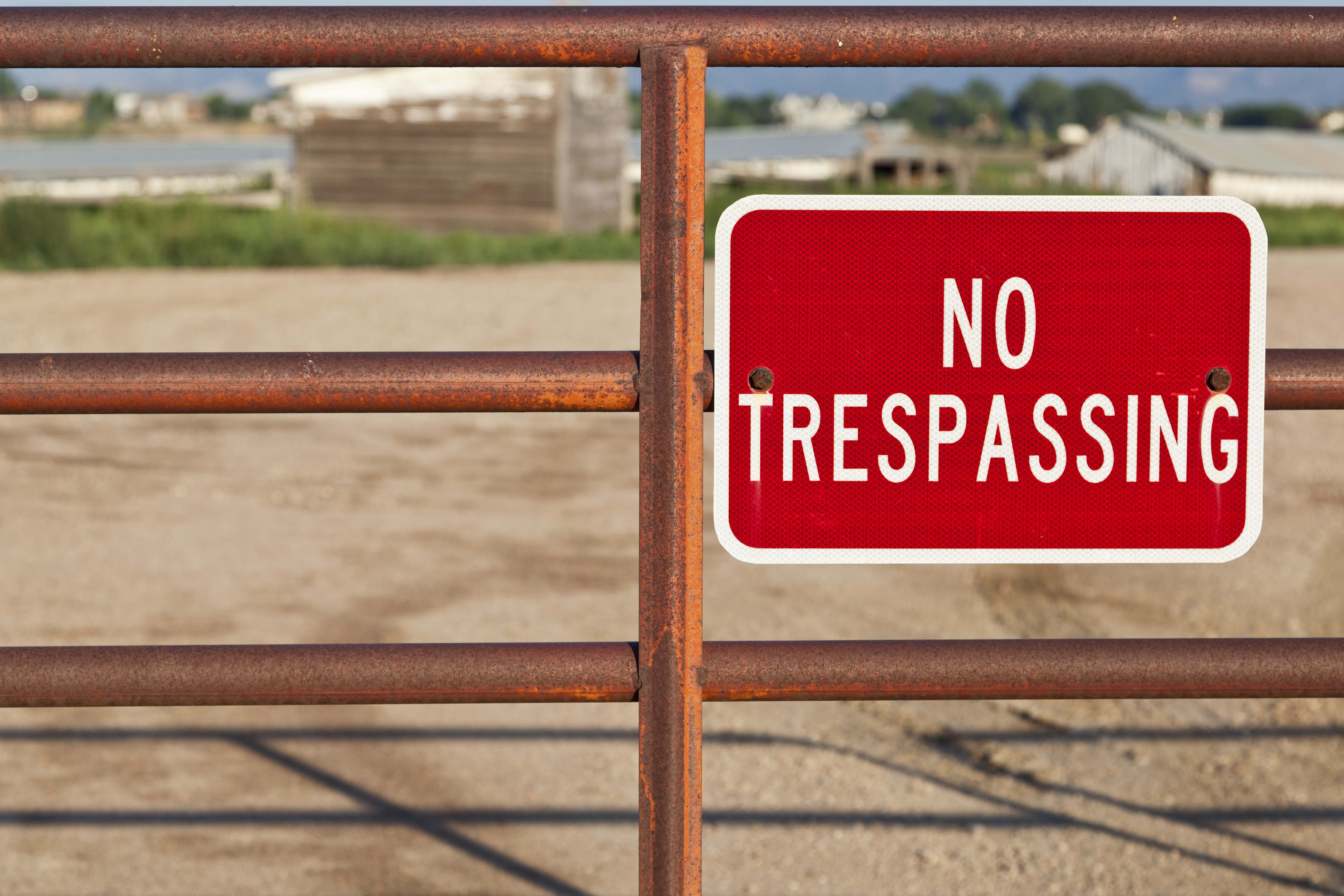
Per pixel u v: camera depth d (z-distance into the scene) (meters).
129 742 6.70
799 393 2.35
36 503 11.40
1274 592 8.80
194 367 2.36
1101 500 2.39
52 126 187.38
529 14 2.31
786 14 2.32
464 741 6.74
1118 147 70.94
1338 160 69.31
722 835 5.68
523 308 23.69
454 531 10.69
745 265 2.32
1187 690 2.42
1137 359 2.37
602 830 5.79
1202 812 5.83
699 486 2.35
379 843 5.64
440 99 40.97
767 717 7.01
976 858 5.46
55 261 30.27
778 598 8.90
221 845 5.61
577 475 12.54
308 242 32.34
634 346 19.92
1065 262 2.35
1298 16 2.36
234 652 2.41
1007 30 2.33
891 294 2.34
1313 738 6.57
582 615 8.64
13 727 6.86
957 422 2.37
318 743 6.70
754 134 76.00
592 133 43.09
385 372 2.36
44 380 2.34
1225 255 2.35
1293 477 11.80
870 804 5.98
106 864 5.42
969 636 8.13
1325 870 5.31
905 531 2.38
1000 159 70.88
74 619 8.48
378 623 8.45
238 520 10.97
